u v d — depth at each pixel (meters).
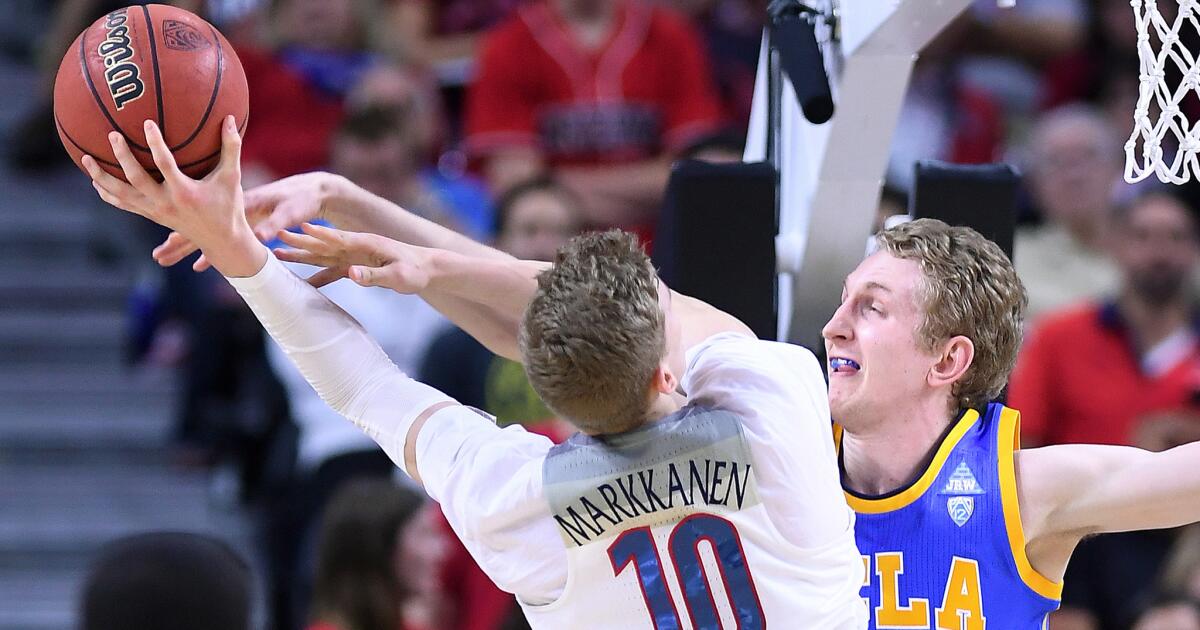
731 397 8.21
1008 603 9.16
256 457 20.42
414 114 20.91
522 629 15.30
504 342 10.11
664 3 25.00
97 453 21.22
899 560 9.27
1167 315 18.88
